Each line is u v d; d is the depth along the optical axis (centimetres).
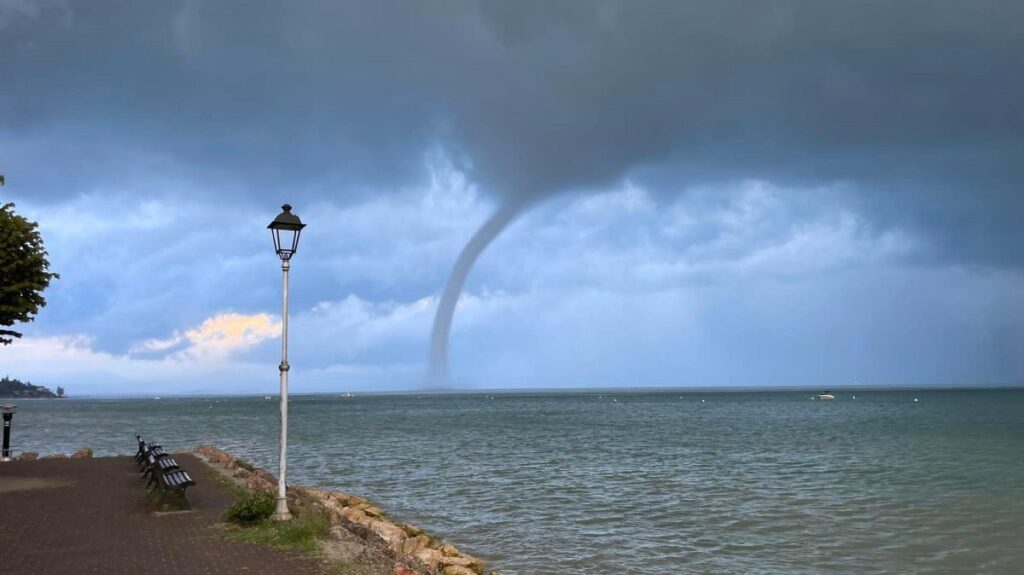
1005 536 2016
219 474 2508
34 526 1495
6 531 1439
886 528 2123
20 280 2405
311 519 1443
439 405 19275
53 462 3045
